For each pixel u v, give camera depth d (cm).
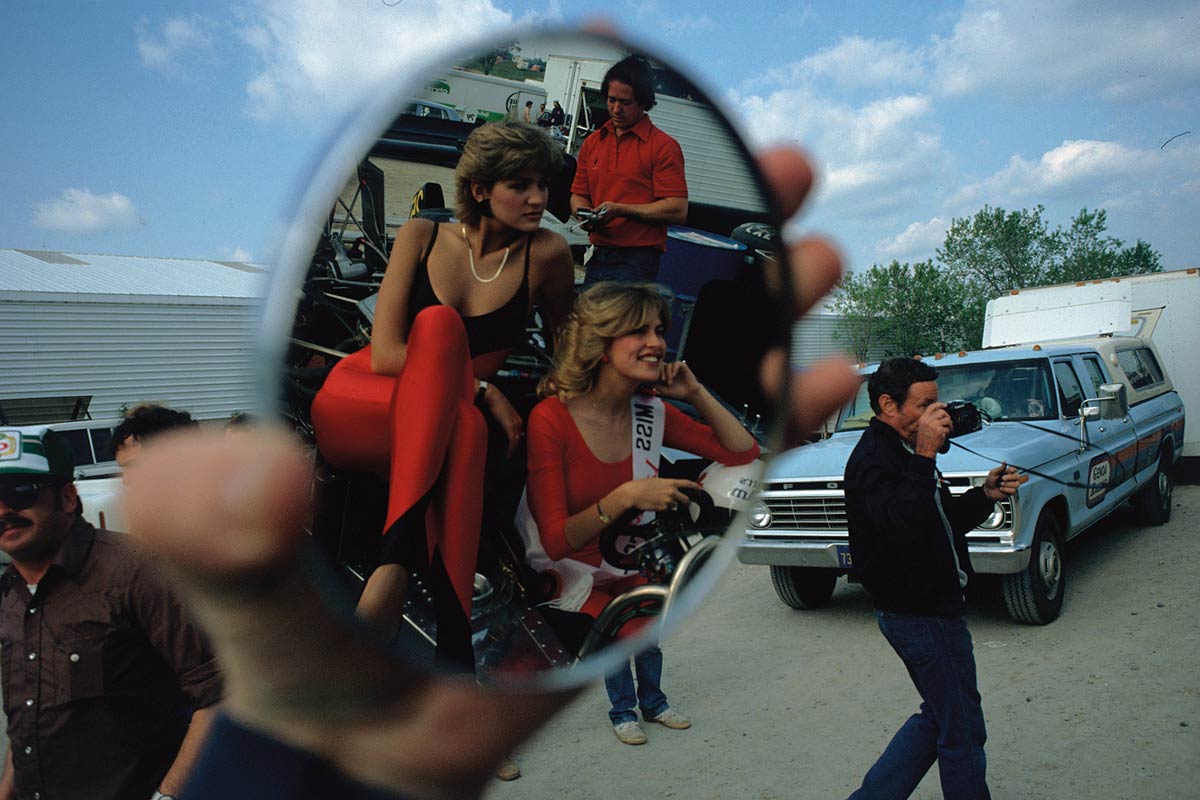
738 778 360
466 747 67
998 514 481
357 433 60
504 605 69
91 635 184
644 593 70
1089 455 587
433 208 63
